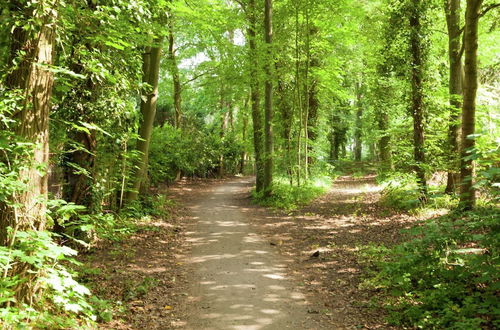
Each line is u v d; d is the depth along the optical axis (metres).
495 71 17.27
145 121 12.30
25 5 4.54
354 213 12.34
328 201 15.70
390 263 6.54
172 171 24.16
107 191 9.97
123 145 10.42
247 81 16.53
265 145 16.12
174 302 5.66
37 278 4.25
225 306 5.50
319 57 18.14
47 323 4.11
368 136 24.14
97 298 5.38
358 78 23.52
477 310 4.45
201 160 27.20
